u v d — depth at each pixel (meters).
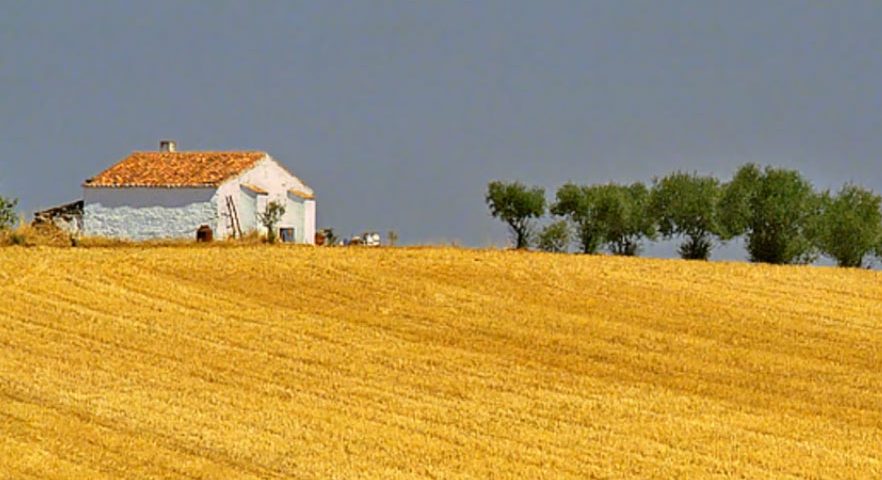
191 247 113.38
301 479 50.34
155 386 65.50
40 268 95.50
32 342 74.81
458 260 107.38
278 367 71.31
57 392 62.91
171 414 59.44
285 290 93.50
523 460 53.78
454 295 93.88
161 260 101.12
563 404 64.81
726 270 111.25
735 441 58.19
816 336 85.31
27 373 66.94
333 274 99.38
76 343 75.12
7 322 79.62
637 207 148.75
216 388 65.81
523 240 152.00
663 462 54.03
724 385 71.25
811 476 52.78
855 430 61.75
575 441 57.22
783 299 98.25
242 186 145.12
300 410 61.41
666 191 146.50
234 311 86.06
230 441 54.94
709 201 144.62
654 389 69.50
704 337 83.88
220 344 76.69
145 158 150.75
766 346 81.81
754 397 68.44
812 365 76.94
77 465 50.97
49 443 53.84
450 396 65.94
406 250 111.69
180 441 54.91
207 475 50.28
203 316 84.19
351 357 74.50
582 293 96.81
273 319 84.19
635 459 54.38
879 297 101.44
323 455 53.38
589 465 53.28
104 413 59.09
